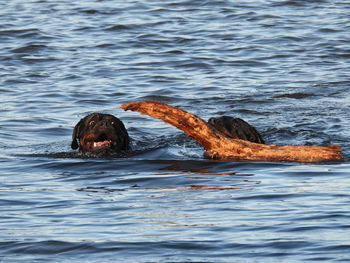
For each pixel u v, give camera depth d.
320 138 45.19
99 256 23.19
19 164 38.91
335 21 88.44
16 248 24.16
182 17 92.31
